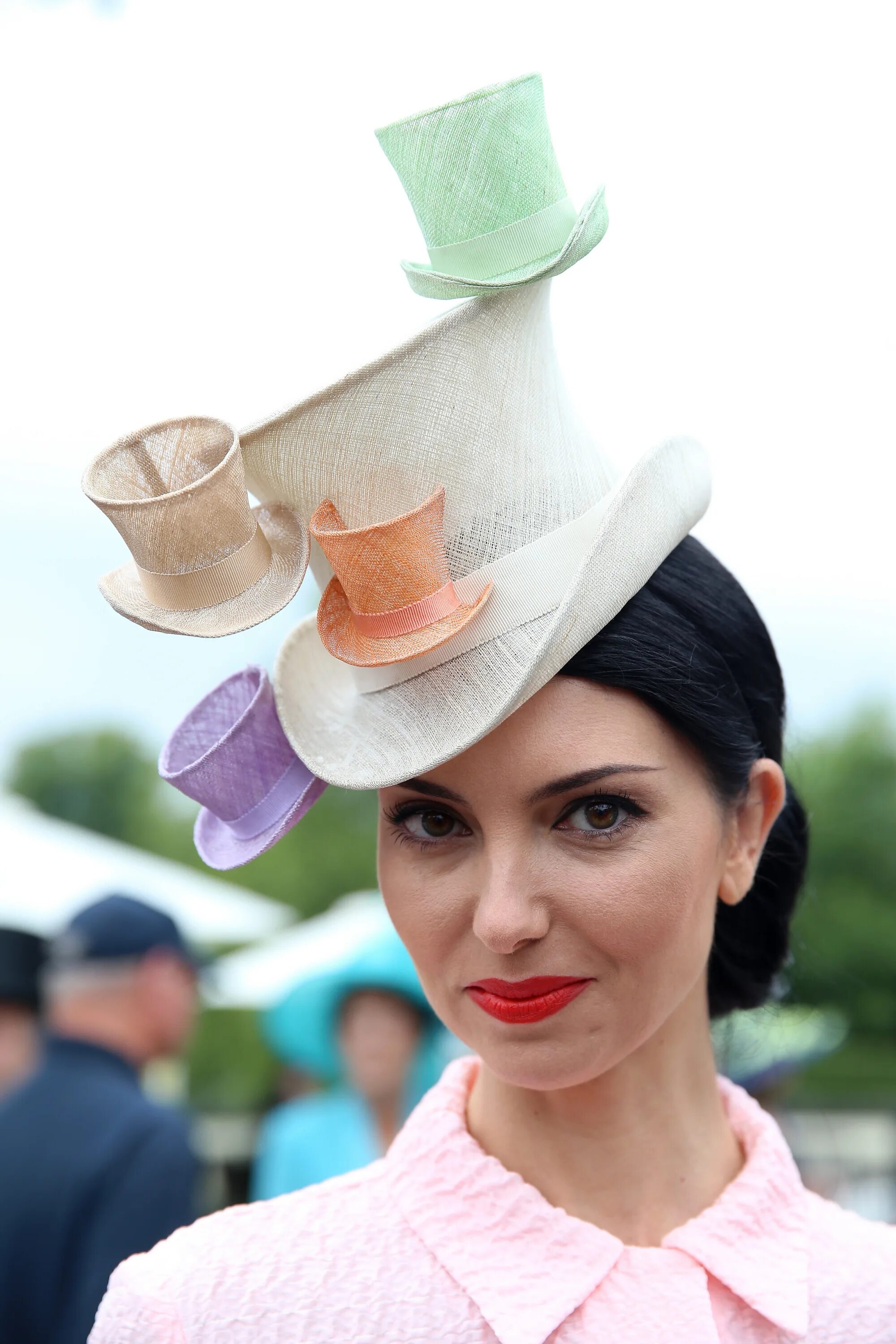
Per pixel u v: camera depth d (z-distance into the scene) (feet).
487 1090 6.14
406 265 5.65
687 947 5.64
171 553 5.34
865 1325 5.87
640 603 5.61
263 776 5.82
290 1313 5.67
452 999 5.67
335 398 5.40
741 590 6.16
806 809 7.01
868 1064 49.98
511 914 5.34
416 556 5.41
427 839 5.69
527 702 5.40
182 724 6.05
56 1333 11.26
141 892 29.73
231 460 5.32
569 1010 5.49
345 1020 16.25
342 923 25.64
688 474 5.96
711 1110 6.23
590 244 5.46
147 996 12.99
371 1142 16.19
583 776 5.39
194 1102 39.47
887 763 57.88
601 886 5.42
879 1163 24.62
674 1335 5.59
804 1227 6.04
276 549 5.64
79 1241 11.37
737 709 5.86
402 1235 5.83
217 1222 5.98
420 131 5.51
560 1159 5.96
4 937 16.17
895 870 55.47
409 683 5.64
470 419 5.53
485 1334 5.61
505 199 5.49
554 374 5.80
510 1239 5.74
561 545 5.54
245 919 30.42
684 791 5.61
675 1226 6.00
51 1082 12.18
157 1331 5.69
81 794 92.63
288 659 5.95
